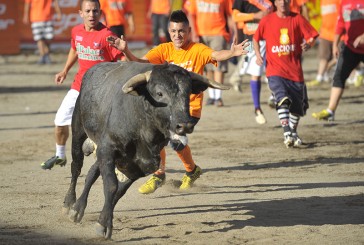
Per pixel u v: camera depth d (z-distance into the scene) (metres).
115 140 13.74
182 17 16.84
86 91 14.91
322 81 39.75
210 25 32.47
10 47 55.50
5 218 15.66
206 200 17.25
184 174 20.23
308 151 23.48
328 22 37.94
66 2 55.78
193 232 14.44
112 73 14.65
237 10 28.89
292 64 23.78
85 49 17.97
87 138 15.63
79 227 14.92
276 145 24.52
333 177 19.70
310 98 35.03
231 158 22.50
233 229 14.65
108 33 17.81
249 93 37.50
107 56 17.98
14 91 39.53
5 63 52.12
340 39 28.53
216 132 27.06
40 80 43.97
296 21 23.69
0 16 54.91
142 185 18.16
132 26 40.50
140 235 14.26
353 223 15.07
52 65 50.91
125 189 14.51
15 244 13.66
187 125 12.62
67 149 24.28
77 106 15.38
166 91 12.77
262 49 27.81
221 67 32.69
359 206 16.45
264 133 26.77
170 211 16.23
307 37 23.58
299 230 14.54
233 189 18.41
